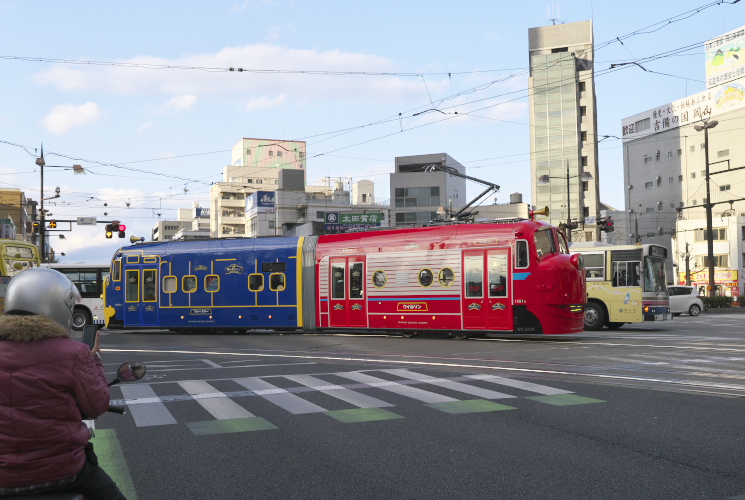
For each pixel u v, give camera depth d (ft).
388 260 66.95
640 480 17.20
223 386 34.40
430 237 65.21
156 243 79.77
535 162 259.39
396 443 21.57
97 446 21.75
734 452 19.93
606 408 27.17
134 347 60.75
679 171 287.07
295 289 71.61
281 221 257.96
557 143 257.34
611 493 16.17
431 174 246.27
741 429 23.06
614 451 20.20
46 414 9.39
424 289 64.69
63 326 10.21
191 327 75.92
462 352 51.39
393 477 17.80
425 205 246.06
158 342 66.69
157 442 22.29
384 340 64.08
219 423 25.18
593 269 78.02
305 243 72.28
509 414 26.11
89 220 123.75
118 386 34.73
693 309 122.31
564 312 59.21
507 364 42.68
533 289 59.82
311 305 70.79
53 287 10.36
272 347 58.39
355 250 69.00
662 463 18.80
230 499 16.22
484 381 35.04
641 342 58.44
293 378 37.01
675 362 43.04
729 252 228.43
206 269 75.92
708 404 27.89
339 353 51.70
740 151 262.06
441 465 18.89
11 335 9.45
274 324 72.28
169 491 16.90
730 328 81.10
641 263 75.77
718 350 50.67
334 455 20.20
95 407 9.96
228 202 347.77
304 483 17.42
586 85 260.62
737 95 263.70
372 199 314.55
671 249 287.89
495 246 61.77
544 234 61.00
